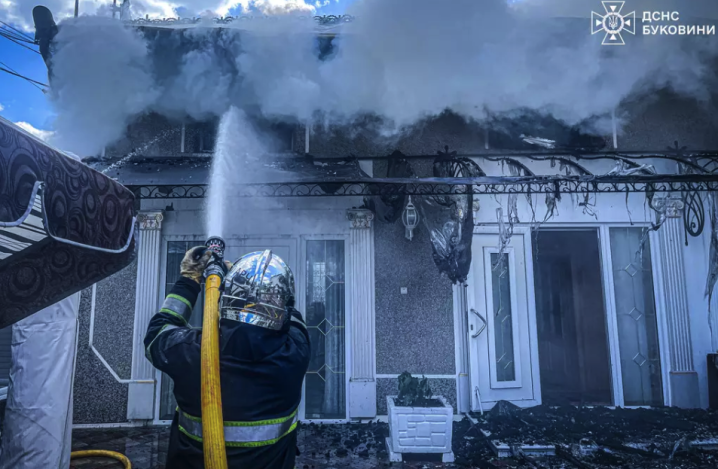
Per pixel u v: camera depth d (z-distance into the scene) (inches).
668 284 215.8
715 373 206.4
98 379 203.8
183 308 49.1
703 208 218.1
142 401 201.0
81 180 60.5
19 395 110.2
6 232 61.9
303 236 215.0
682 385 208.4
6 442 110.4
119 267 72.6
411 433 160.9
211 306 44.0
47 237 58.0
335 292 214.2
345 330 211.5
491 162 218.5
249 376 42.4
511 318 216.4
